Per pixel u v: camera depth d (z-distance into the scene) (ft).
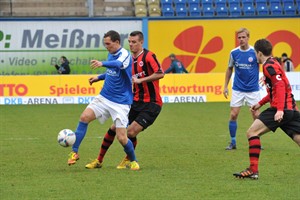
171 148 99.86
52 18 228.22
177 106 183.93
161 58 232.32
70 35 229.45
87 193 63.10
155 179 70.79
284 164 81.76
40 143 107.24
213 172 75.61
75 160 75.92
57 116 156.87
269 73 67.56
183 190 64.28
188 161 85.46
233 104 100.32
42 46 228.63
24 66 228.63
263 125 68.85
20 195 62.49
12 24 227.40
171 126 134.21
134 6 250.78
